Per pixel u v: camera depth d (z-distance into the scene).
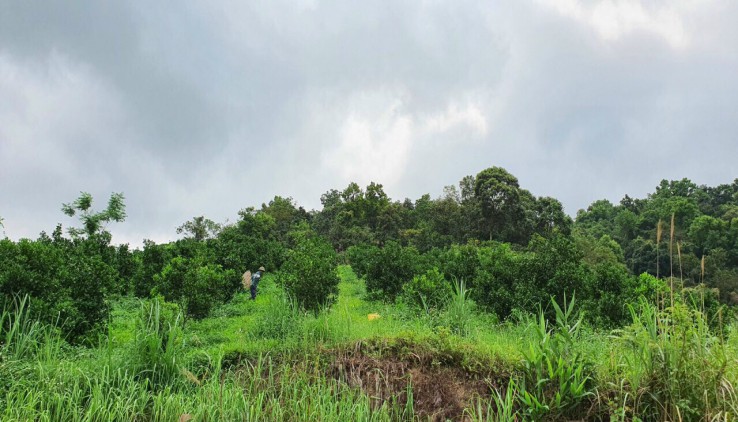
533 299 12.15
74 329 9.73
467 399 7.26
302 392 7.41
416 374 7.86
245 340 10.02
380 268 18.97
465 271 18.39
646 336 6.35
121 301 16.34
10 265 9.77
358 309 16.36
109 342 7.77
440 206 60.53
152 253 20.19
